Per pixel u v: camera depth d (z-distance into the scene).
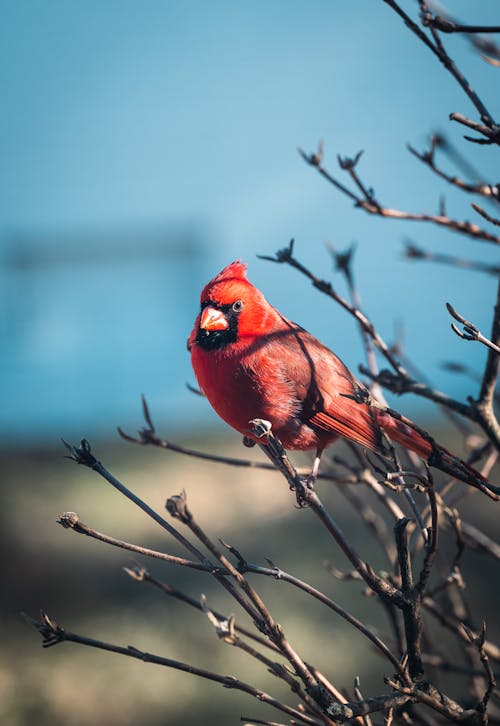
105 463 14.16
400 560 3.76
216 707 9.01
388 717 3.62
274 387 5.44
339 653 9.46
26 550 11.27
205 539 3.43
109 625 10.23
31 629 10.24
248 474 13.41
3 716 8.99
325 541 11.43
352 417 5.51
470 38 4.64
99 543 11.58
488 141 3.70
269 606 10.32
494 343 3.88
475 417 3.99
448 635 7.64
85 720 8.98
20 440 15.75
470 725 3.64
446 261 5.30
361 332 4.82
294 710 3.70
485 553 4.91
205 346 5.54
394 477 3.63
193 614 10.30
